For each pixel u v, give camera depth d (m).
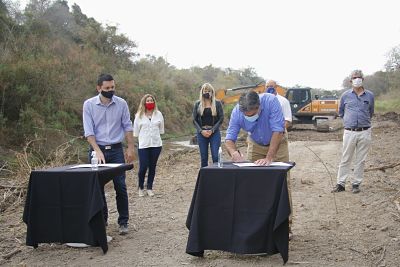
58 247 5.76
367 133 8.36
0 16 22.45
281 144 5.96
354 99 8.37
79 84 22.66
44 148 15.99
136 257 5.36
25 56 19.75
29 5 33.09
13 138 16.44
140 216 7.32
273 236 4.91
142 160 8.68
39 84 18.77
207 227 5.07
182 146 22.06
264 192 4.89
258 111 5.45
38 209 5.48
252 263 5.05
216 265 5.02
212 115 8.60
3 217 7.49
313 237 6.02
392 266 4.99
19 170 10.99
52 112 19.34
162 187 9.88
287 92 27.64
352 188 8.70
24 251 5.66
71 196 5.41
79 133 20.17
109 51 36.00
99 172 5.30
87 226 5.39
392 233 6.11
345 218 6.95
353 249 5.50
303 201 8.18
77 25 36.28
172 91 35.41
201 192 5.06
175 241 5.96
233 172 4.98
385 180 9.82
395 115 37.66
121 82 28.19
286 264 4.99
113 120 6.29
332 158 14.34
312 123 27.77
